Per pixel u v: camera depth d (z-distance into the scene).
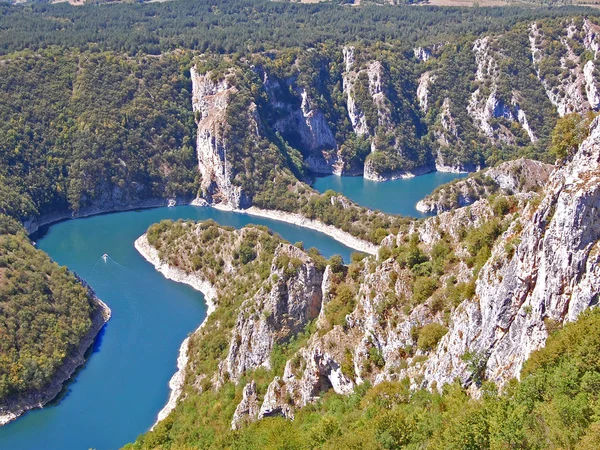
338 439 75.69
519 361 68.69
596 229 62.53
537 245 67.94
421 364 83.44
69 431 129.38
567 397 59.59
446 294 86.81
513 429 60.81
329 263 124.69
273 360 117.94
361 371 93.56
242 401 109.62
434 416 72.00
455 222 96.19
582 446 54.41
